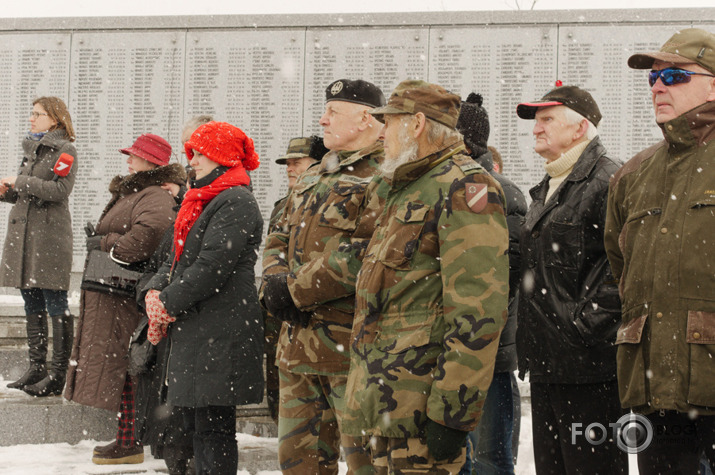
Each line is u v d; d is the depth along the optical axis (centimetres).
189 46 736
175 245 403
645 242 272
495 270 255
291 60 722
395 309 263
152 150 504
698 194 261
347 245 318
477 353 246
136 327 486
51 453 493
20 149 751
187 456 420
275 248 365
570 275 313
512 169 690
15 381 604
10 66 756
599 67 682
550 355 314
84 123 743
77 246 733
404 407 252
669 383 254
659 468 279
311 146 512
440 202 262
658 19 675
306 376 346
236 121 726
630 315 273
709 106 266
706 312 252
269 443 513
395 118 283
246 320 393
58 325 558
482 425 376
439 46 704
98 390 475
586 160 325
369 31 714
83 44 750
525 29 694
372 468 314
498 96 695
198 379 379
